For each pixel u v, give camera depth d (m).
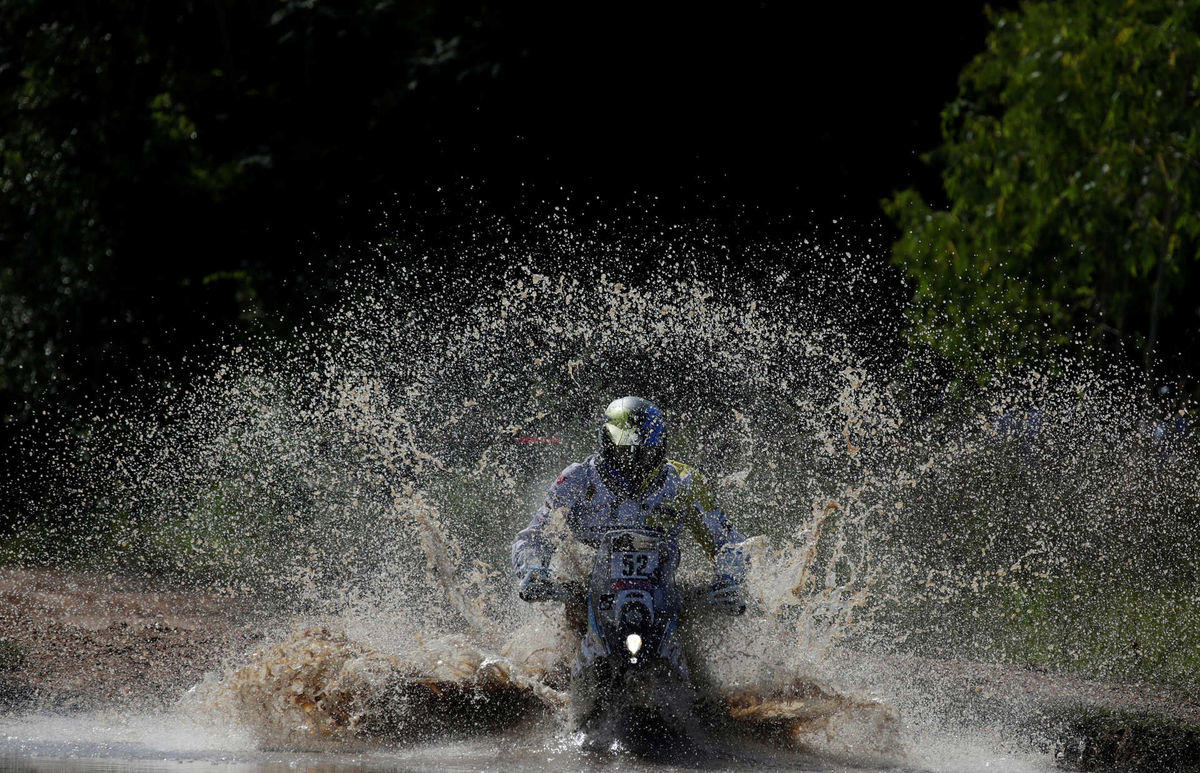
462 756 20.16
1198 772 22.72
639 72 78.94
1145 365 52.34
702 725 21.45
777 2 77.38
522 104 80.25
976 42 79.44
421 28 87.12
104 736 22.11
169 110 86.12
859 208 78.88
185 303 83.75
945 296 56.03
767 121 78.94
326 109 90.25
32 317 78.88
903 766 20.91
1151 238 51.19
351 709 21.80
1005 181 54.22
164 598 38.72
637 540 21.66
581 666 21.38
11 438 68.94
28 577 42.09
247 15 95.25
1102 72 51.03
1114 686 28.75
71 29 85.38
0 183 82.12
